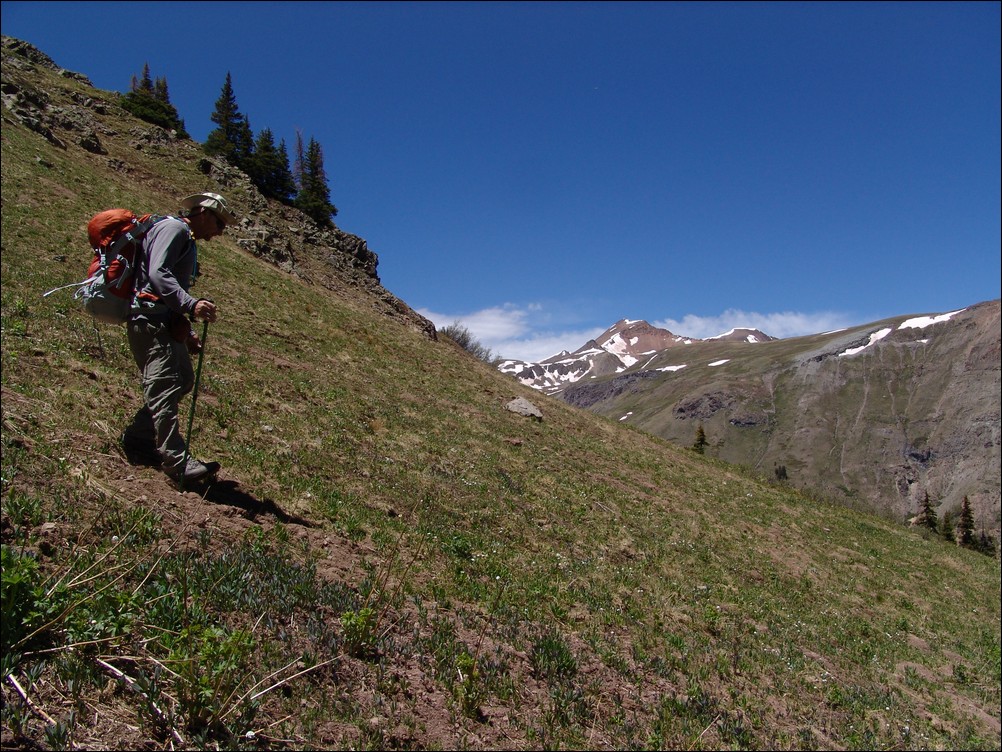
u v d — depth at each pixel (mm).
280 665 4395
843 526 26672
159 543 5422
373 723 4215
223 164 52062
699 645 8758
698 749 5723
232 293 24141
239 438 9789
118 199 28062
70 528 5105
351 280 47938
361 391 18719
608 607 8867
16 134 30578
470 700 4797
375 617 5629
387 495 10070
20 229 18656
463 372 29875
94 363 10320
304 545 6695
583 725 5336
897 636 14078
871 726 8219
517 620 7023
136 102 55688
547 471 17375
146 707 3557
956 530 84688
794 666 9414
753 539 18422
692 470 27797
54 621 3645
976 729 9750
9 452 5824
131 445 6883
